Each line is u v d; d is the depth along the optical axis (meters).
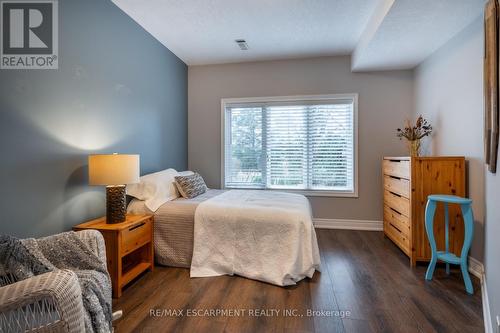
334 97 3.79
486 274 1.78
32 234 1.74
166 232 2.46
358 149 3.75
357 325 1.62
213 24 2.89
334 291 2.03
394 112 3.66
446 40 2.76
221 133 4.12
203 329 1.59
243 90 4.05
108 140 2.44
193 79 4.19
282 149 4.00
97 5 2.29
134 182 2.12
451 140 2.71
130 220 2.16
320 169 3.90
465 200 2.05
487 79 1.69
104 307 1.32
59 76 1.94
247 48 3.54
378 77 3.68
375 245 3.07
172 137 3.71
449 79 2.74
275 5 2.52
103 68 2.37
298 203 2.63
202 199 2.79
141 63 2.95
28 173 1.72
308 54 3.73
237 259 2.29
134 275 2.13
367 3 2.48
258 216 2.27
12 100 1.64
